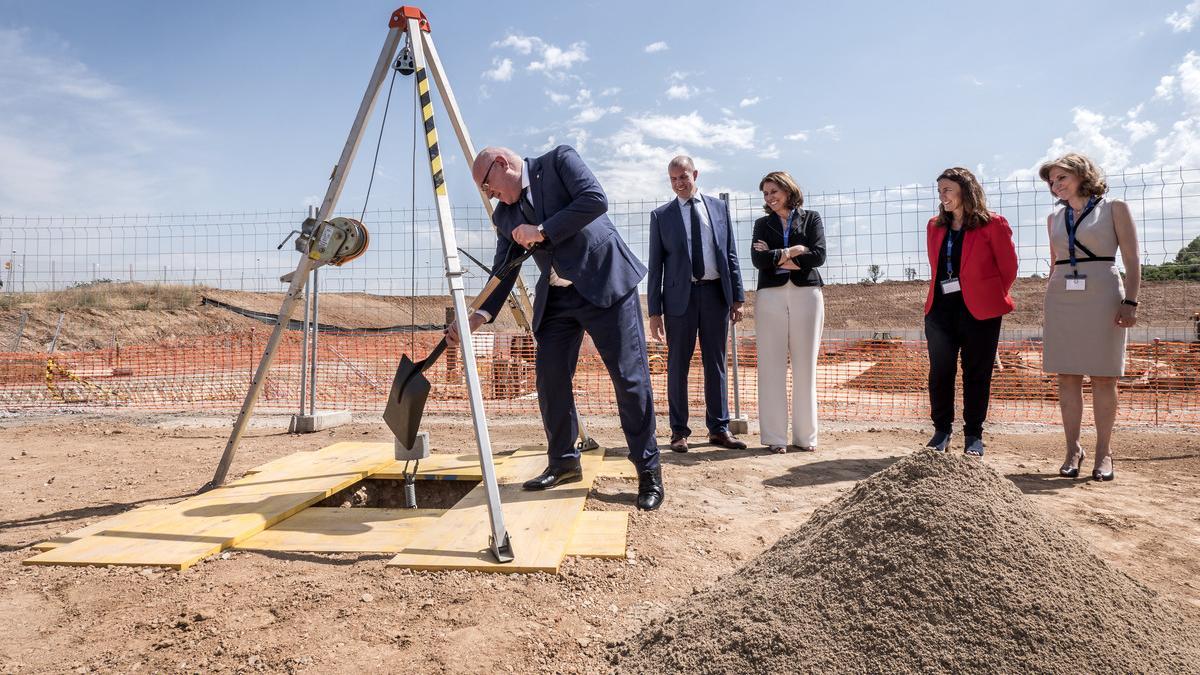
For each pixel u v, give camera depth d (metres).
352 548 2.78
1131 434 5.75
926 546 1.86
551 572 2.50
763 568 2.12
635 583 2.48
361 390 9.97
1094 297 3.99
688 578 2.55
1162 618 1.84
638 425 3.47
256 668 1.86
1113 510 3.45
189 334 20.73
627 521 3.11
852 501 2.16
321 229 3.62
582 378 10.88
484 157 3.30
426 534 2.84
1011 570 1.79
